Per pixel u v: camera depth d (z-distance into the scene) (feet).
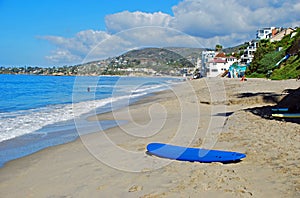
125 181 16.28
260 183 14.06
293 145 20.06
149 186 15.08
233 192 13.21
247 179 14.70
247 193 13.01
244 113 35.50
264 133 24.27
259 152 19.17
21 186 17.37
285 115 30.71
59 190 16.08
